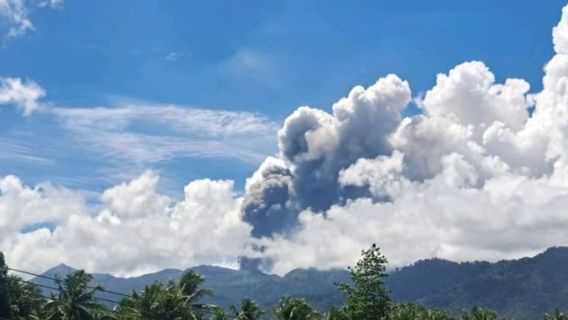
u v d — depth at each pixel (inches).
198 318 3508.9
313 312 3865.7
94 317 3727.9
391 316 2662.4
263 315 4052.7
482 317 5959.6
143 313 3297.2
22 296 3927.2
